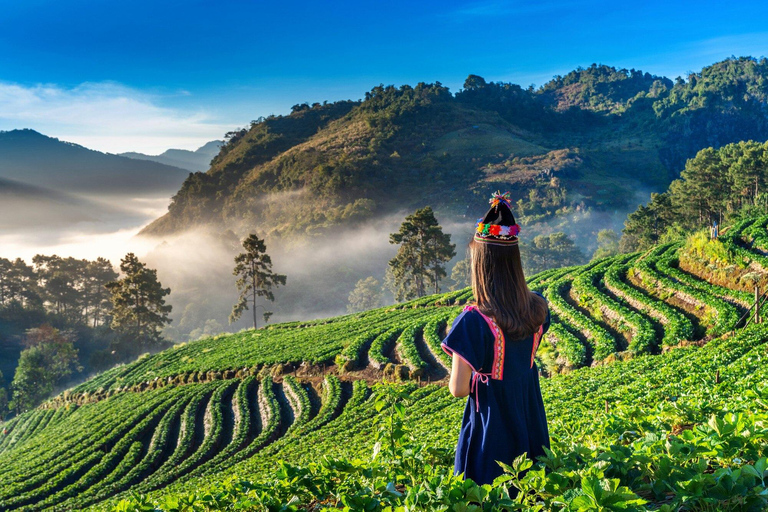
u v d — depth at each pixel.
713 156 109.69
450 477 3.21
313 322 75.38
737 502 2.88
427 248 97.88
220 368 56.34
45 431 60.09
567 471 3.17
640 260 43.09
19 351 128.88
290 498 4.88
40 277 154.62
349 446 27.28
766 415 4.14
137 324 108.12
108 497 35.59
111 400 60.41
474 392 3.29
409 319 58.62
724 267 35.19
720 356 21.14
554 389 25.47
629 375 24.22
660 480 3.32
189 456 40.03
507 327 3.04
